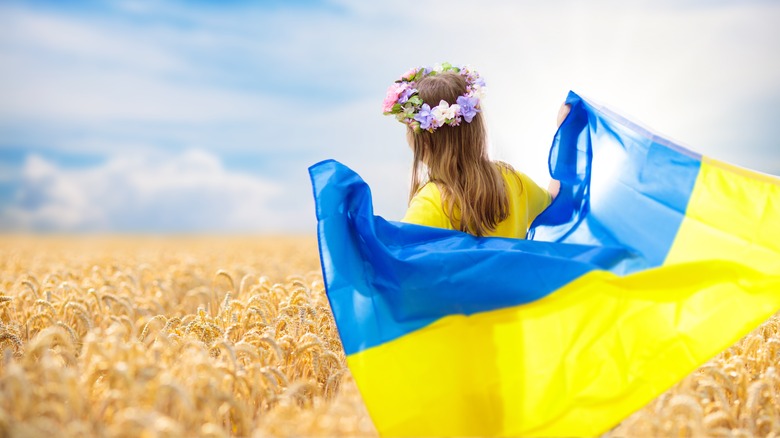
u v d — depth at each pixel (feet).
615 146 13.98
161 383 9.41
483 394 11.45
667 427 10.14
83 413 10.03
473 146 13.44
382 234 12.62
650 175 13.38
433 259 12.02
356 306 11.98
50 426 8.93
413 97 13.50
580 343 11.52
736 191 12.64
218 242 65.51
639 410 11.27
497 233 13.58
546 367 11.44
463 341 11.75
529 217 14.29
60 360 13.14
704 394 11.26
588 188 14.28
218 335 14.14
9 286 23.84
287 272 30.09
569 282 11.93
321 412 10.16
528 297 11.90
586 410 11.10
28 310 16.76
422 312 11.94
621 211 13.51
